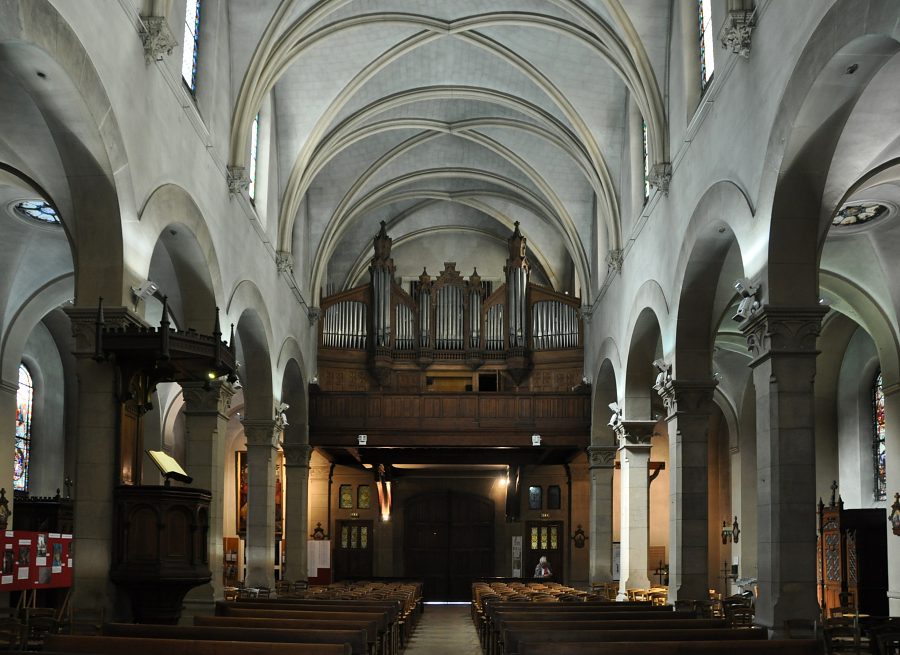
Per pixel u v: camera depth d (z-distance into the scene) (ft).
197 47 61.87
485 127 99.71
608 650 33.24
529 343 111.65
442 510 127.44
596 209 102.22
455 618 96.48
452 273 113.39
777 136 43.37
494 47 81.61
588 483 121.08
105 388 44.65
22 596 60.39
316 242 106.22
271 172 83.66
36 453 96.12
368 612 53.11
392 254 128.77
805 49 40.09
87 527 43.83
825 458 97.19
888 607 77.82
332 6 69.87
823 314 44.78
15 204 64.75
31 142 46.03
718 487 120.67
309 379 103.55
